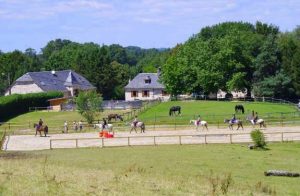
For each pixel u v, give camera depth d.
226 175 31.88
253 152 44.09
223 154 42.72
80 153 44.81
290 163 38.28
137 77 144.50
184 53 116.44
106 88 156.12
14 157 40.97
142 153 43.88
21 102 102.00
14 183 23.08
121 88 158.62
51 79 135.75
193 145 49.53
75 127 68.75
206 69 110.56
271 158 40.62
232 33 115.25
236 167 36.06
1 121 90.06
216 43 111.62
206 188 24.94
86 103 72.44
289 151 44.88
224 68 109.94
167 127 67.06
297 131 58.72
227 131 60.91
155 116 76.56
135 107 105.50
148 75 143.75
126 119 78.69
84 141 54.88
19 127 75.50
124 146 49.75
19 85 128.62
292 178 32.25
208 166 36.41
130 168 33.06
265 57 108.00
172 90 117.44
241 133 57.41
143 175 28.97
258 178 31.88
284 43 110.12
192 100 109.12
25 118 90.94
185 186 25.11
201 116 75.12
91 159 40.25
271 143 50.28
